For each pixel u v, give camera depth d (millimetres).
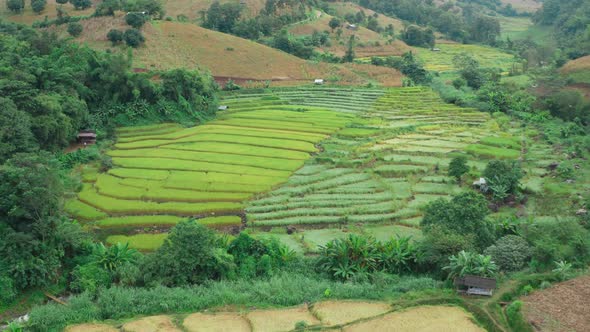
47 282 41719
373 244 45000
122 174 68125
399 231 53594
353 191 64062
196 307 37312
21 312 39188
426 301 36312
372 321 34250
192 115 94188
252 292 39000
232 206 58781
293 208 58938
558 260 41125
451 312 35062
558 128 91688
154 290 38781
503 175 62250
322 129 89688
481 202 46312
